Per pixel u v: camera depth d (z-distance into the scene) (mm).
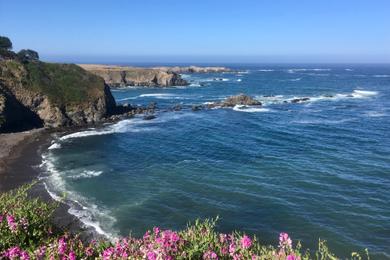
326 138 48406
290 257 6773
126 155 41125
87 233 22328
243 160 38750
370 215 25547
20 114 56375
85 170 35500
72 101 60969
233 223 24672
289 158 39219
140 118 64562
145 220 24828
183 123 59844
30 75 61469
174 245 7121
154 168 36219
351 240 22422
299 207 26922
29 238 8453
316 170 35125
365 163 37219
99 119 62562
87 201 27609
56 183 31562
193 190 30234
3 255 7230
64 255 7133
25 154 41344
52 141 47812
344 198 28484
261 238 22766
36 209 9641
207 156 40438
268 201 27984
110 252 7008
